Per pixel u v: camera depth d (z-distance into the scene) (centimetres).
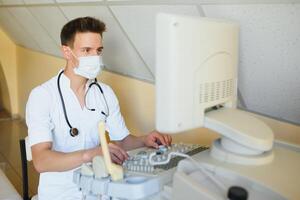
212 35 86
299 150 104
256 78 129
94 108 161
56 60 339
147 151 118
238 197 72
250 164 87
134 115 226
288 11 98
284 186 77
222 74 93
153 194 92
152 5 139
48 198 155
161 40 77
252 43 117
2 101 517
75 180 103
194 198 79
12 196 182
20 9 289
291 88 120
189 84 82
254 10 105
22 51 440
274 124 142
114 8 164
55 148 156
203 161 90
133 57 195
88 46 148
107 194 93
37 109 144
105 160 95
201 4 119
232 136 87
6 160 338
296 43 105
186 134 181
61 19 236
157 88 81
